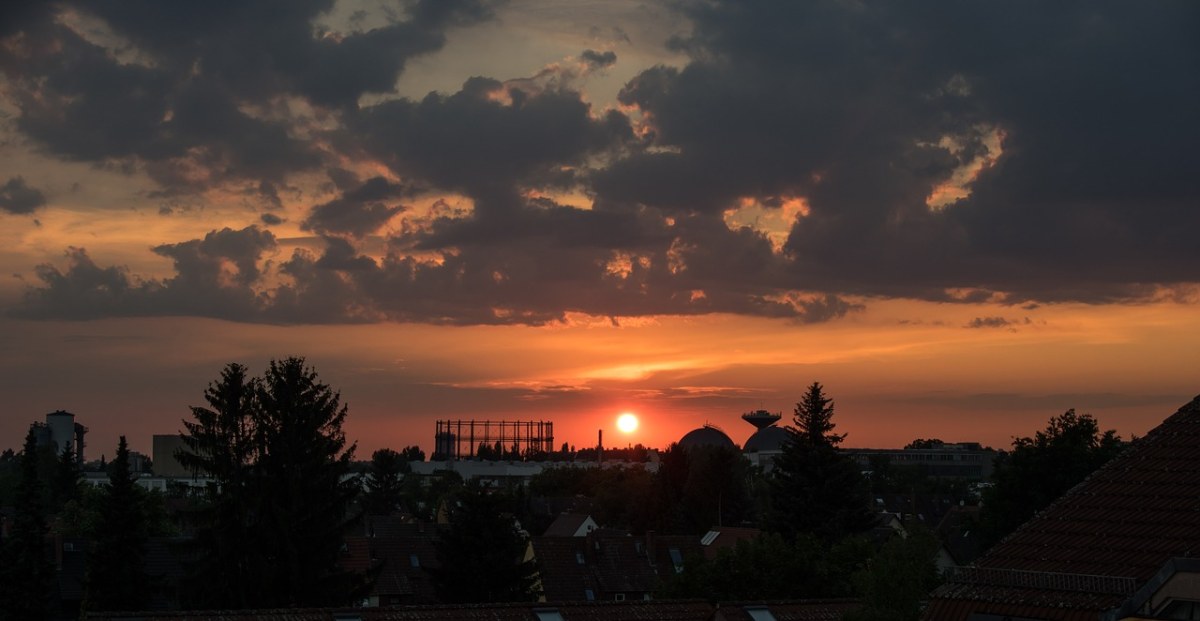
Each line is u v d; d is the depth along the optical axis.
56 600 100.56
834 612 57.22
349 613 50.22
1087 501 40.81
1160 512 38.22
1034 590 37.19
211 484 74.19
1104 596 35.28
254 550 70.81
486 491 84.50
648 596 107.69
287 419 72.69
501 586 81.56
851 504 108.25
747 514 153.62
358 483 76.62
